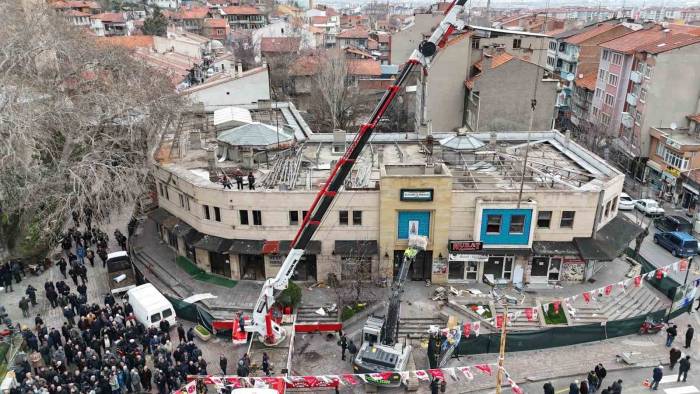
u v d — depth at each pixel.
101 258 42.38
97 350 30.52
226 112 52.84
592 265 39.53
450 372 27.64
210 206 38.50
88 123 43.19
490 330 34.03
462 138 43.75
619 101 71.06
